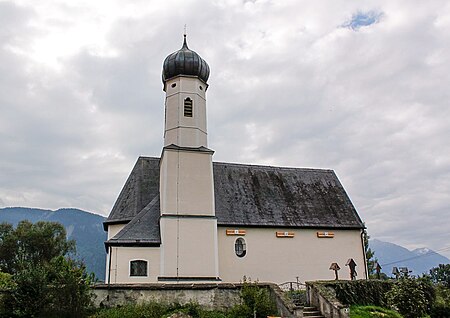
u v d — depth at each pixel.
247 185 37.16
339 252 35.88
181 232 30.50
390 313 23.52
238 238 33.59
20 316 18.97
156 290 22.62
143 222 31.25
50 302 19.44
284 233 34.75
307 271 34.47
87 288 20.81
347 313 21.25
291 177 39.56
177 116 33.38
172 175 31.55
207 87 35.62
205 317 21.41
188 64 34.38
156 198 33.66
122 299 22.27
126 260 29.14
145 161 37.75
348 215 37.62
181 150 32.25
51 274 20.38
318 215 36.72
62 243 57.25
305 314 22.81
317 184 39.78
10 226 57.22
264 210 35.47
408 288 22.81
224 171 37.62
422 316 22.62
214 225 31.36
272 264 33.72
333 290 24.33
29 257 52.34
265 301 22.20
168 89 34.59
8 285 20.84
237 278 32.56
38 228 56.41
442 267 63.81
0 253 52.47
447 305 23.30
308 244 35.22
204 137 33.69
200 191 31.73
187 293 22.84
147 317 20.62
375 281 25.47
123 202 35.25
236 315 21.73
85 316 20.22
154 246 29.84
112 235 33.97
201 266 30.20
